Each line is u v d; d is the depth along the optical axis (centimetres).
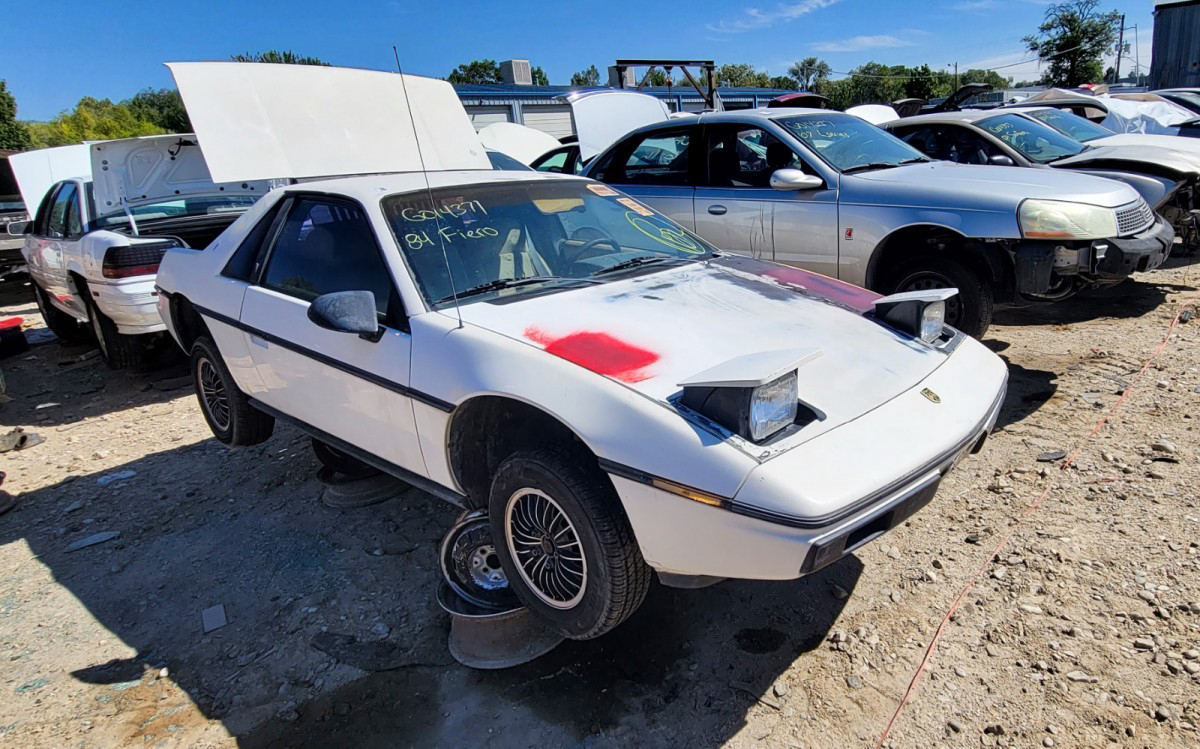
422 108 484
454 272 299
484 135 1202
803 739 224
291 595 318
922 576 293
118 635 301
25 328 958
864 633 266
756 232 557
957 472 370
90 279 590
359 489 393
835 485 201
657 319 266
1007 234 451
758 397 207
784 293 310
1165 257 486
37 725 253
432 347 270
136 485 442
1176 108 1299
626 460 216
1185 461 353
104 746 243
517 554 262
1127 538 300
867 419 227
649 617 286
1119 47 4188
